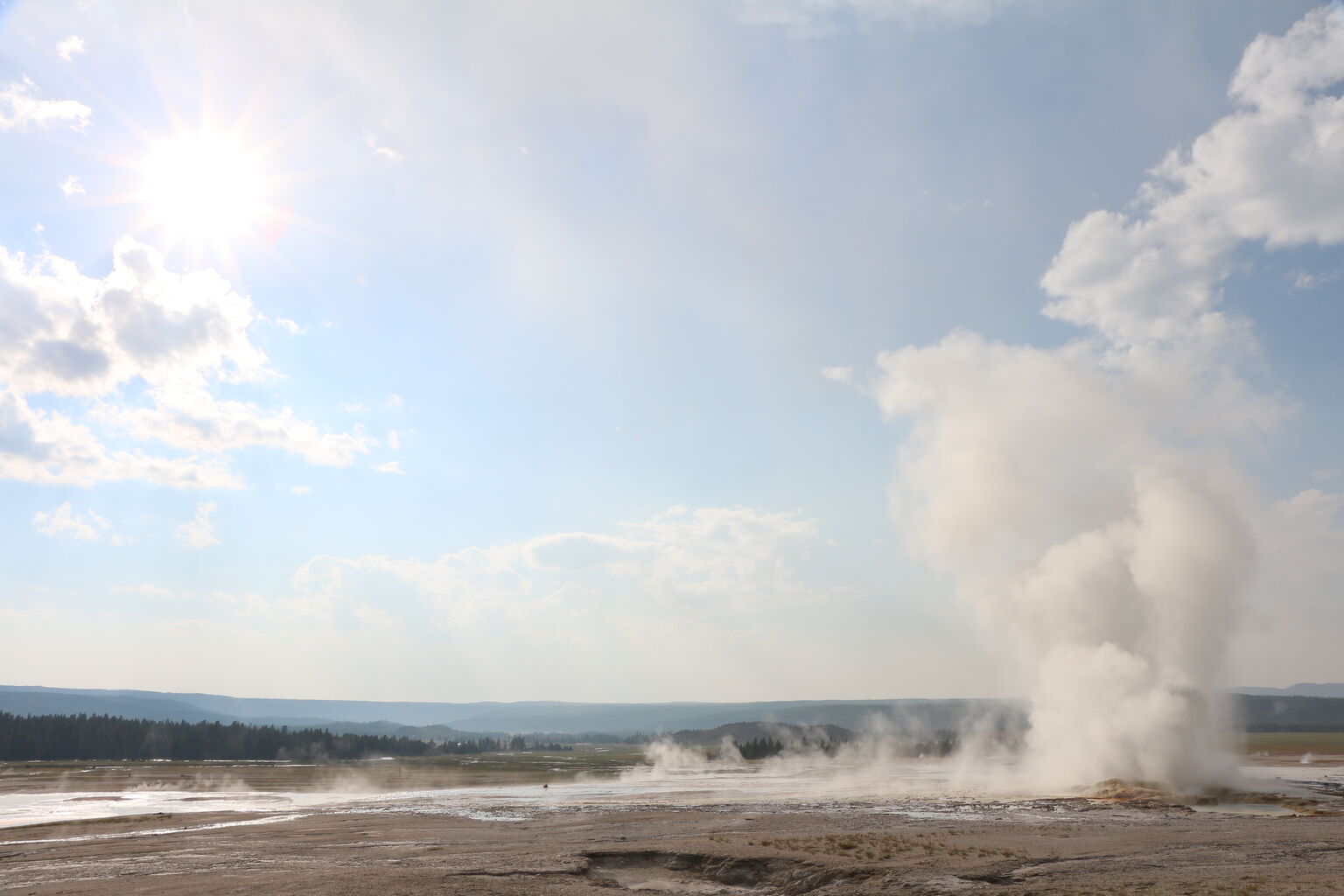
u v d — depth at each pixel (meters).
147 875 33.56
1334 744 179.25
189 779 118.12
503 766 159.75
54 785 107.81
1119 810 51.06
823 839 37.62
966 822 45.50
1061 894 23.94
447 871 32.03
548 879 30.17
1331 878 24.56
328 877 30.78
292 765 169.38
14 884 32.69
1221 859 29.61
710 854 34.22
